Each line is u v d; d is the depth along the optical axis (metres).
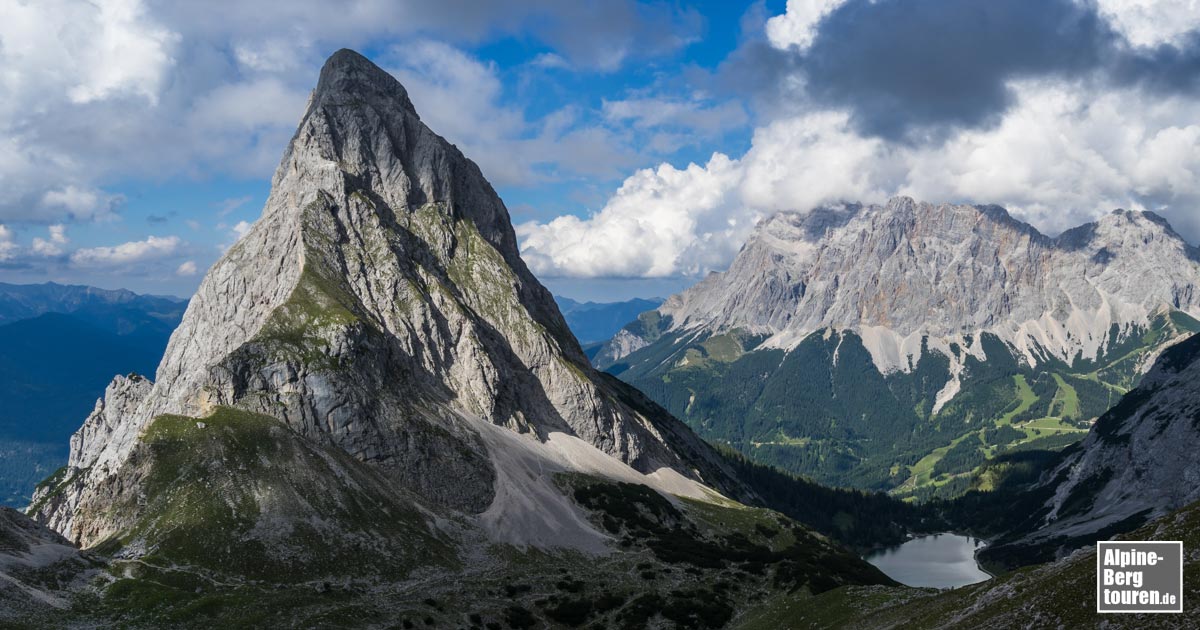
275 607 147.00
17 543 149.12
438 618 157.38
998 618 97.06
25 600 133.62
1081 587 90.56
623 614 172.12
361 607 154.62
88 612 137.38
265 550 167.75
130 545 163.38
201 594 149.38
